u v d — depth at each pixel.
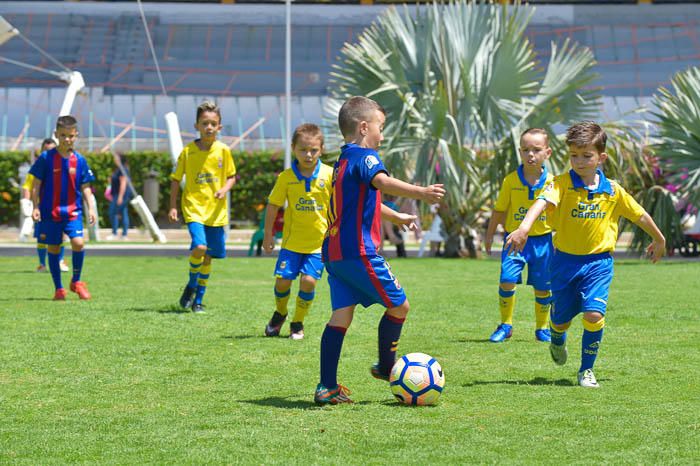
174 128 26.50
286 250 9.73
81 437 5.37
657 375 7.43
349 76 26.05
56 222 13.05
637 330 10.16
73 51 64.81
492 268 20.73
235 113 57.72
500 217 10.01
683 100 23.02
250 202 41.41
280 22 70.12
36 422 5.77
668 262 22.91
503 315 9.62
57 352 8.54
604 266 7.16
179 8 69.88
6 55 64.25
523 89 25.31
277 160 41.47
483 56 25.61
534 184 9.75
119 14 68.88
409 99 25.20
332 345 6.30
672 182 23.38
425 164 24.97
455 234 26.64
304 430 5.53
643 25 69.25
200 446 5.15
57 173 13.01
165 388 6.89
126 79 62.28
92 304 12.66
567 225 7.20
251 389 6.85
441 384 6.28
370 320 11.10
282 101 58.59
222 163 11.84
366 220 6.19
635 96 61.41
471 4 25.95
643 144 24.83
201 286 11.94
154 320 10.95
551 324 7.46
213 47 66.38
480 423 5.70
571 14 69.56
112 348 8.80
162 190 41.69
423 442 5.23
